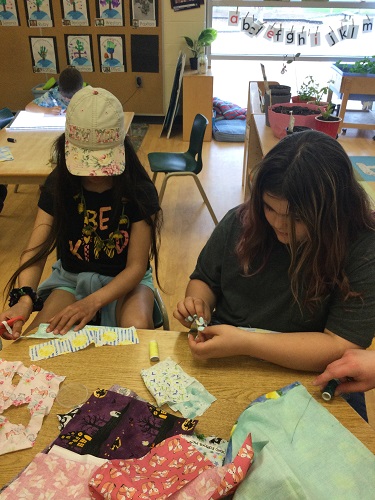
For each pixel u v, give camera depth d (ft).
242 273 3.76
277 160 2.96
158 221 5.16
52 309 4.76
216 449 2.56
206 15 16.87
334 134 7.05
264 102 9.16
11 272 8.87
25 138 9.25
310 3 16.30
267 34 15.84
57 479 2.36
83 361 3.22
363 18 16.01
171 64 17.13
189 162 10.52
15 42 16.90
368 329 3.21
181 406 2.86
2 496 2.28
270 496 2.08
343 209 3.00
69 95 10.98
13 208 11.52
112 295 4.45
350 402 3.97
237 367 3.19
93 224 4.83
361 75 8.17
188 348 3.35
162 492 2.19
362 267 3.18
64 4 16.15
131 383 3.05
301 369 3.17
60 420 2.73
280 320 3.73
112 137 4.30
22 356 3.27
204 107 16.07
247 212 3.49
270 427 2.49
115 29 16.53
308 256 3.11
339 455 2.34
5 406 2.85
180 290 8.53
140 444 2.56
